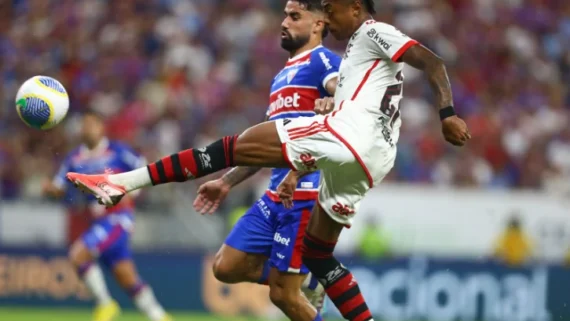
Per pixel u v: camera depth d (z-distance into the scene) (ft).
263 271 87.25
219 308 164.04
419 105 222.69
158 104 219.00
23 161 198.49
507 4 265.34
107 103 222.69
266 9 254.27
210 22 248.11
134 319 147.95
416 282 164.25
